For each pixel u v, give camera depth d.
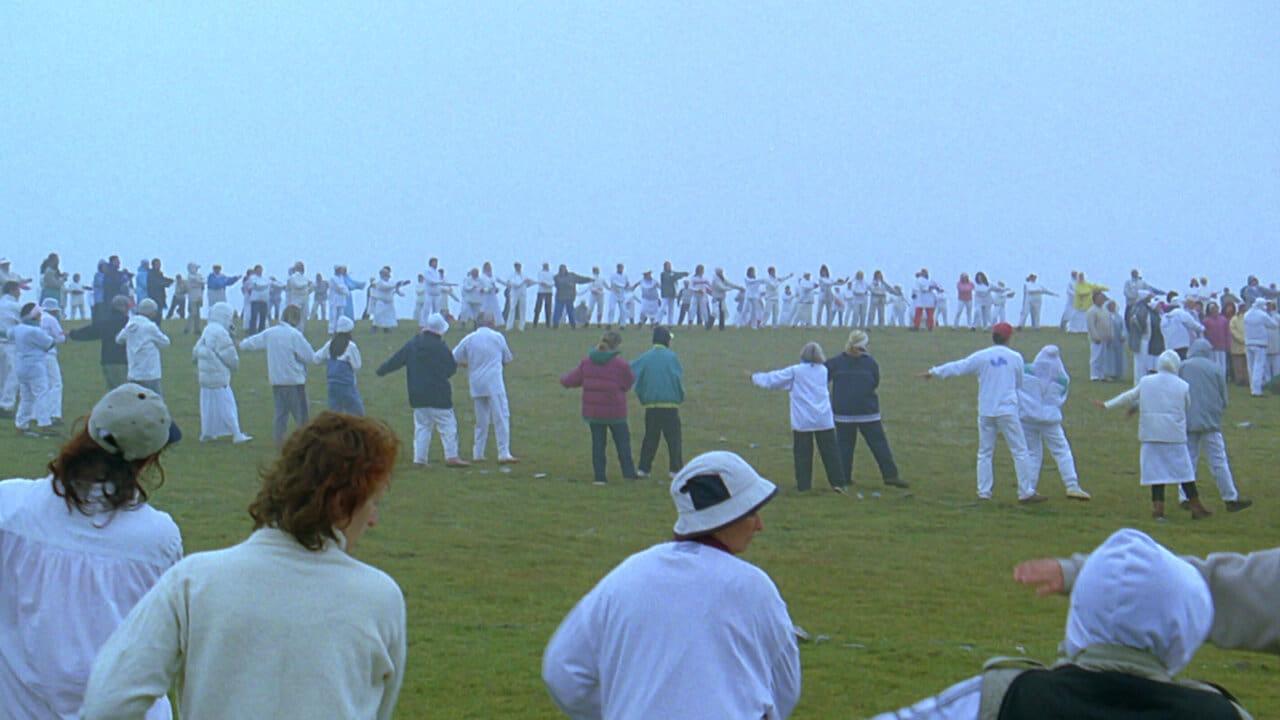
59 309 41.28
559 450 25.17
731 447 26.05
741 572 4.91
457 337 43.47
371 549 16.25
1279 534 18.67
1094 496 21.73
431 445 25.64
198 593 4.33
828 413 21.45
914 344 44.97
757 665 4.82
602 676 4.87
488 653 11.55
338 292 46.91
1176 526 19.23
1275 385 34.62
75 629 5.04
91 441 5.20
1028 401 20.95
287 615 4.32
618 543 16.91
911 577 15.45
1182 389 19.83
